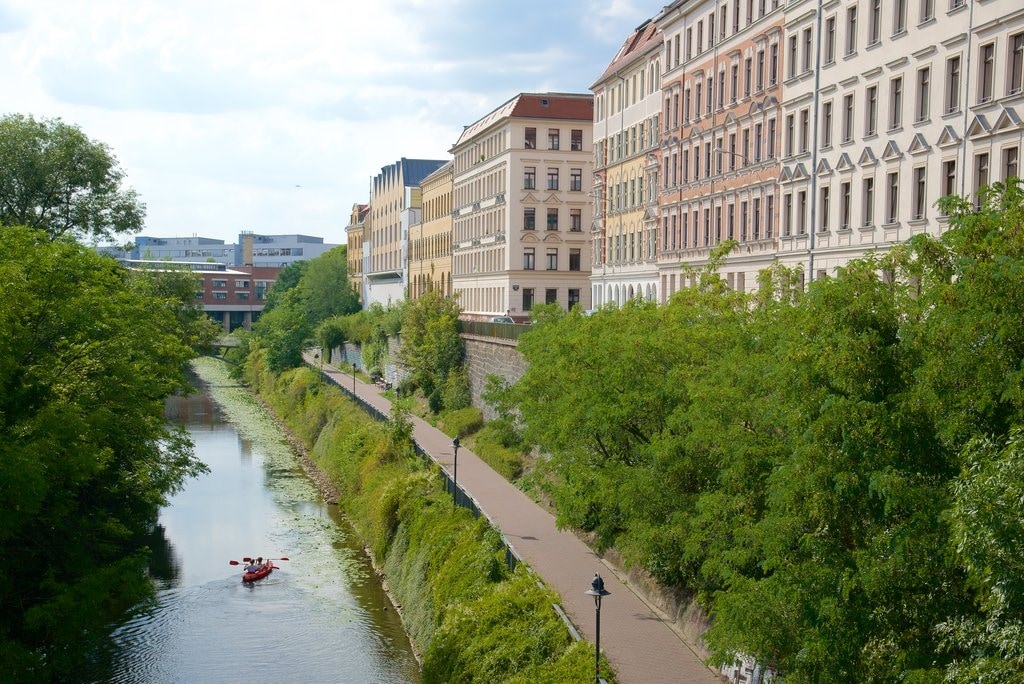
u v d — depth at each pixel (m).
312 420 86.06
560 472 35.59
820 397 18.55
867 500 18.19
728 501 23.75
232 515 59.44
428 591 39.03
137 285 61.81
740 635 20.45
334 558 50.66
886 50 41.38
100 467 31.12
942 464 17.34
